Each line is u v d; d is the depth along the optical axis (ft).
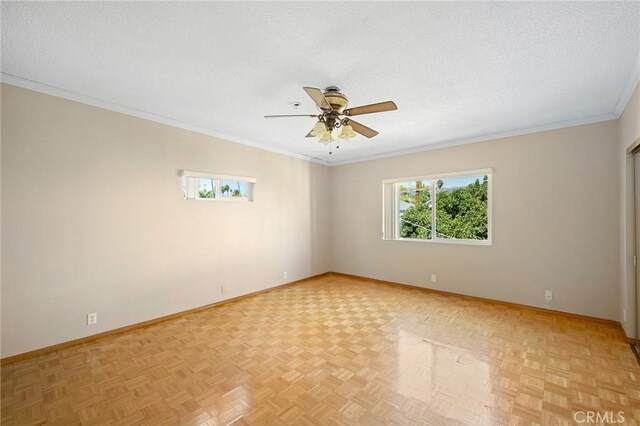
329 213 19.16
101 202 9.29
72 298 8.68
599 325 10.04
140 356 8.00
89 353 8.17
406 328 9.89
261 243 14.62
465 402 6.00
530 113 10.05
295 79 7.65
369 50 6.28
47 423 5.45
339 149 15.60
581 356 7.85
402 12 5.08
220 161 12.75
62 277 8.50
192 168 11.72
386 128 11.76
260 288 14.52
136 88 8.28
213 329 9.95
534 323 10.28
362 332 9.58
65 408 5.86
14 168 7.73
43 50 6.35
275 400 6.09
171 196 11.09
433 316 11.05
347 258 18.34
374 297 13.71
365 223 17.40
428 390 6.40
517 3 4.84
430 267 14.67
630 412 5.66
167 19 5.32
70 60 6.79
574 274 10.74
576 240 10.71
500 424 5.37
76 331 8.73
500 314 11.24
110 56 6.61
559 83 7.80
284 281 15.93
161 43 6.09
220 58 6.66
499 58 6.58
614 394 6.21
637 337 8.61
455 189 14.28
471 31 5.60
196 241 11.87
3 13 5.08
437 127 11.62
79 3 4.86
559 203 11.04
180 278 11.30
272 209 15.25
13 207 7.71
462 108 9.59
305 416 5.61
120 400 6.10
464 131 12.18
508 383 6.64
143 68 7.15
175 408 5.85
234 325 10.28
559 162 11.03
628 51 6.26
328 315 11.25
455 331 9.61
